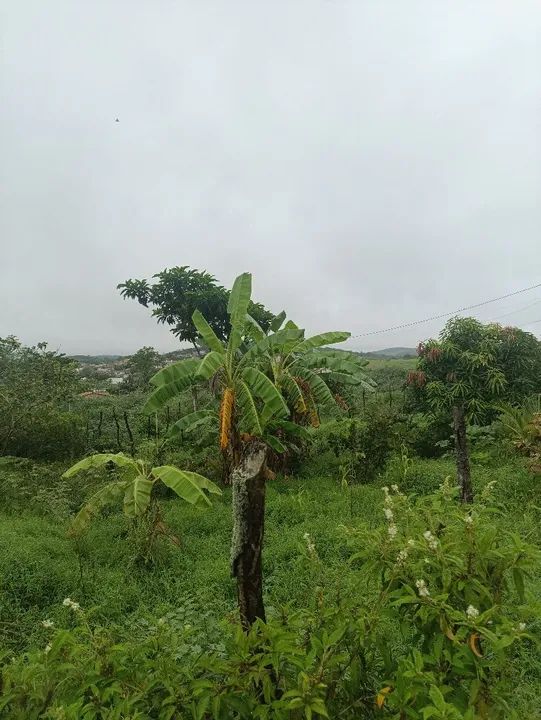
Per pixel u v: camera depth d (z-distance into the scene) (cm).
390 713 235
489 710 220
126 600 534
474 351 823
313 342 676
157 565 618
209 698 226
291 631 273
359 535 304
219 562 612
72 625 474
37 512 868
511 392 846
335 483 1013
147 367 2716
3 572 562
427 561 255
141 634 382
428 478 933
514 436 898
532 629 393
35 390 1258
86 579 567
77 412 1692
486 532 267
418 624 249
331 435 1170
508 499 784
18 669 257
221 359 443
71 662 253
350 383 882
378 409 1174
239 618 321
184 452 1128
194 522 788
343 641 259
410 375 869
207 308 1239
